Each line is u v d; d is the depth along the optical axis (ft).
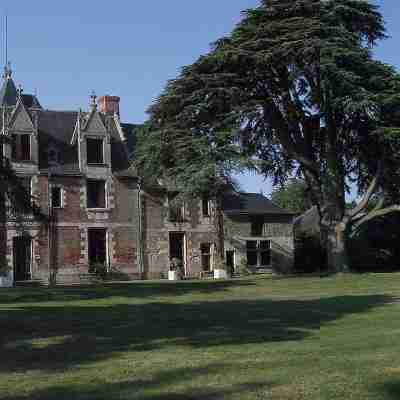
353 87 100.63
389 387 25.68
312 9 108.78
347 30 107.45
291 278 109.70
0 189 82.02
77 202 144.46
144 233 151.64
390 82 103.24
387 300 66.18
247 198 172.24
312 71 104.99
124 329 44.62
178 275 150.10
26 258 138.10
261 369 29.32
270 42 104.53
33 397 25.16
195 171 100.53
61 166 144.25
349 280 98.84
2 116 143.84
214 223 161.38
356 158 117.08
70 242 142.72
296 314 53.42
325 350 34.27
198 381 27.12
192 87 107.65
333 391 25.11
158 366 30.60
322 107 109.19
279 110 114.42
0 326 46.42
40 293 83.05
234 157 101.60
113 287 95.45
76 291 86.69
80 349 36.27
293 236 174.70
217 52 106.63
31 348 36.81
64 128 151.43
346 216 115.14
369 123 105.50
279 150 119.55
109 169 148.66
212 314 53.98
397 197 121.08
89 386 26.73
